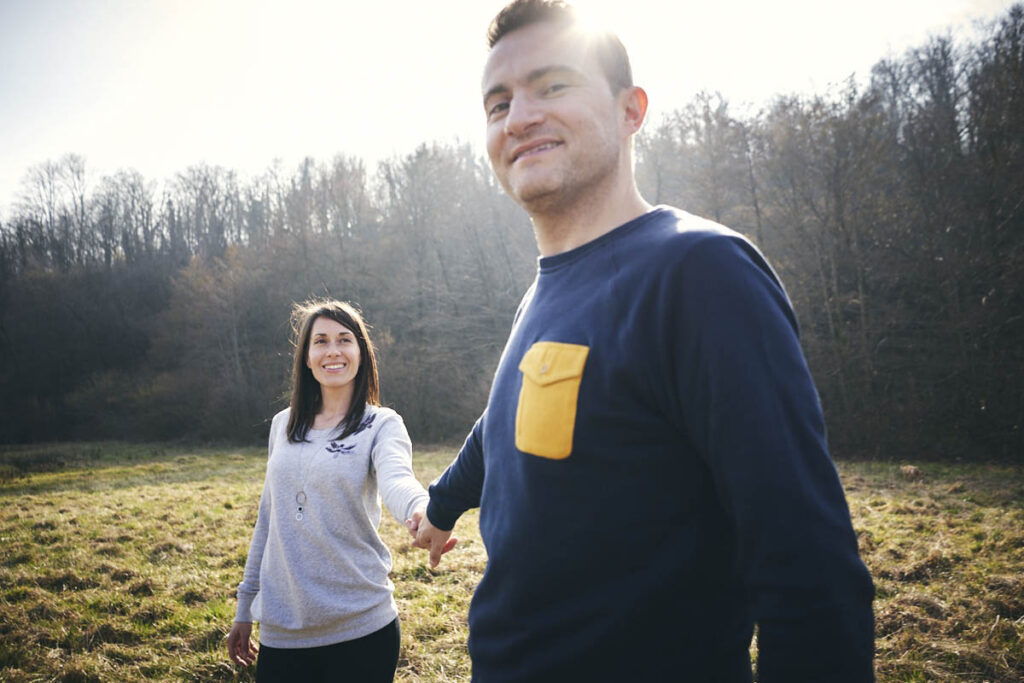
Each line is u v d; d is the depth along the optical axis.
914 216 17.47
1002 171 16.59
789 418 0.79
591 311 1.01
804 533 0.74
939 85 20.34
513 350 1.20
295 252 29.86
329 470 2.04
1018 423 14.70
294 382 2.25
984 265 16.20
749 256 0.90
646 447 0.92
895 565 5.37
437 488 1.69
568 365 0.99
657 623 0.91
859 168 17.17
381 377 23.73
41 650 4.27
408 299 27.47
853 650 0.73
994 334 16.02
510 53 1.14
